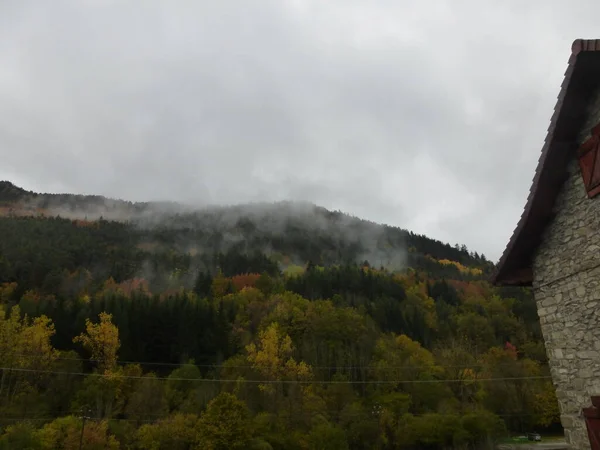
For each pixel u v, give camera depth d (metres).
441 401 54.72
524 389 57.88
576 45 8.65
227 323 76.19
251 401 51.94
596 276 9.01
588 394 9.04
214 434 40.03
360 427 48.16
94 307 71.12
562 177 10.01
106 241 154.88
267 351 58.91
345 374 62.72
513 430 55.97
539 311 10.73
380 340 72.25
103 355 58.59
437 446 48.72
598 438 8.59
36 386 50.53
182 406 50.75
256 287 102.12
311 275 110.56
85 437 39.12
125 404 53.12
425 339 81.31
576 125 9.50
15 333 53.19
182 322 70.44
